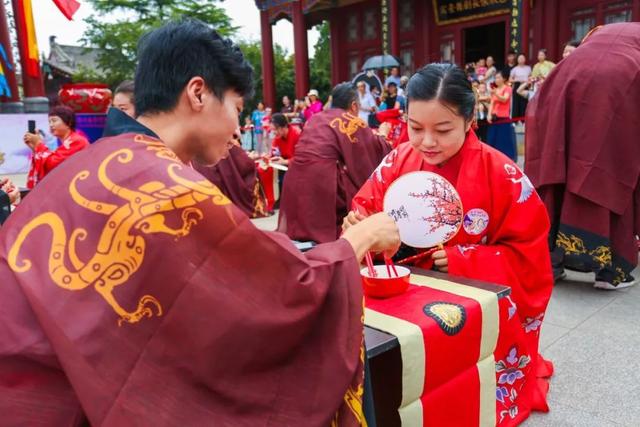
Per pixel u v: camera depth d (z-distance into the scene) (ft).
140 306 3.02
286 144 25.29
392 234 4.48
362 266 6.87
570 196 11.59
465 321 5.09
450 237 6.26
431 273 6.21
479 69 37.01
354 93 15.52
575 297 11.70
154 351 3.03
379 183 7.35
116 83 108.88
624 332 9.70
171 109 3.71
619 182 11.10
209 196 3.25
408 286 5.61
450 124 6.01
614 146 11.02
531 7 46.39
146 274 3.03
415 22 55.42
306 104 44.86
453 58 53.52
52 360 3.04
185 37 3.67
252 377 3.32
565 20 45.14
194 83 3.65
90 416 2.93
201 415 3.13
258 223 21.06
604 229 11.30
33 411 3.09
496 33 64.80
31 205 3.36
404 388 4.63
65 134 15.70
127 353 2.99
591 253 11.43
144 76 3.74
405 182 6.29
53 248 3.14
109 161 3.37
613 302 11.30
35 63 42.80
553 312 10.85
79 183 3.31
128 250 3.06
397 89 36.35
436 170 6.73
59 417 3.11
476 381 5.39
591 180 11.10
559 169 11.49
